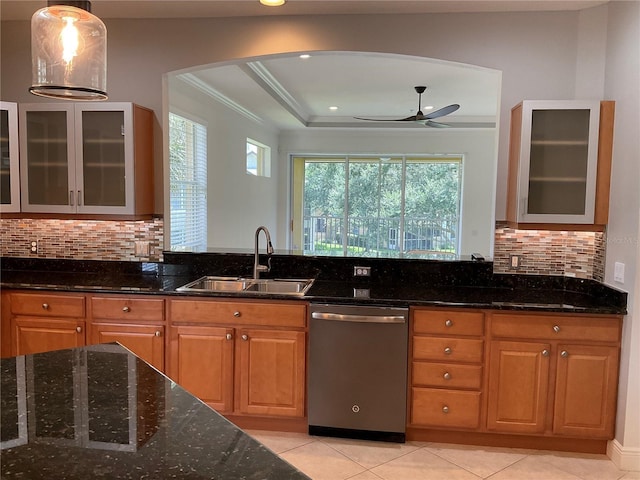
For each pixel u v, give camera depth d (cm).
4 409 132
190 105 501
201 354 303
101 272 365
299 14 328
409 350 288
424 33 321
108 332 309
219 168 590
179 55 344
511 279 328
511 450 289
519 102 316
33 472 100
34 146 334
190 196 513
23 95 352
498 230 327
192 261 358
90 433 118
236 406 303
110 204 333
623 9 276
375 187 863
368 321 284
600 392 277
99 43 201
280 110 665
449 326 283
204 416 129
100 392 145
